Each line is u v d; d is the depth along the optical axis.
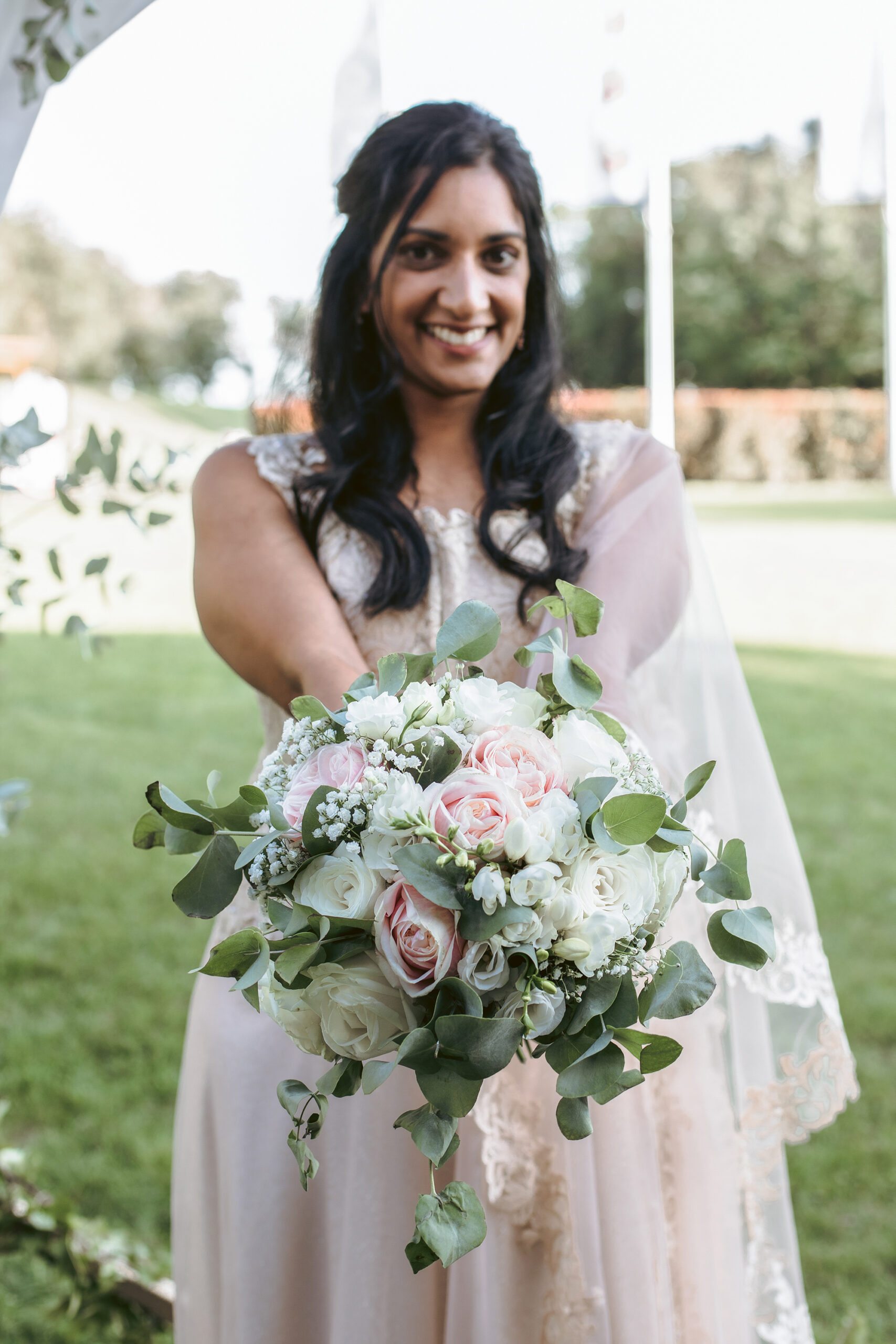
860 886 4.45
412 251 1.54
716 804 1.62
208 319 21.06
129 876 4.58
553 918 0.94
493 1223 1.37
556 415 1.73
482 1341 1.37
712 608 1.67
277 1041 1.54
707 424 19.70
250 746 6.41
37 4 1.72
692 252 23.83
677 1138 1.52
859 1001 3.59
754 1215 1.57
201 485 1.67
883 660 8.24
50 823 5.14
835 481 19.61
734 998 1.58
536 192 1.59
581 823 0.97
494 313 1.57
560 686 1.05
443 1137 0.94
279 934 1.03
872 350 23.45
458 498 1.65
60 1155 2.90
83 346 20.62
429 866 0.92
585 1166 1.38
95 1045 3.43
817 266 23.38
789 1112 1.58
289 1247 1.50
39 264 20.20
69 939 4.06
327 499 1.60
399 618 1.58
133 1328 2.27
